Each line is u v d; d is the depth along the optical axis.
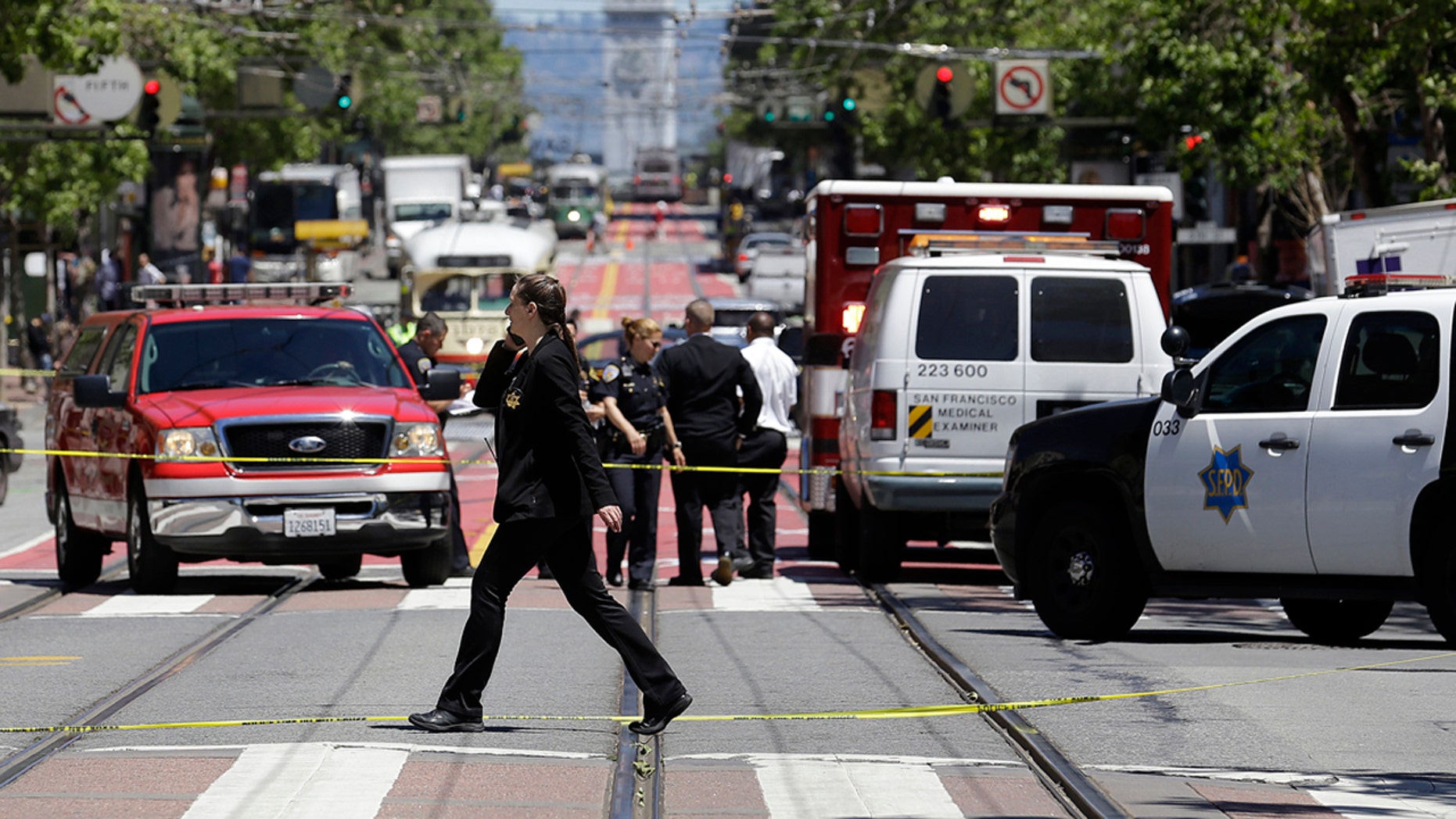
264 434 59.16
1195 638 49.88
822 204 71.12
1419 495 43.25
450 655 45.56
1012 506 50.91
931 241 64.12
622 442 60.59
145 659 45.72
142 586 60.47
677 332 143.50
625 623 34.09
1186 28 130.38
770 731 35.50
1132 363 60.94
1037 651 46.56
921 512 62.44
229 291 69.06
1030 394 60.75
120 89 143.50
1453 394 43.16
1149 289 61.19
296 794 29.22
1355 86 106.00
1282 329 46.31
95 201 186.75
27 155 175.00
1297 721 36.50
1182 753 33.28
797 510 98.94
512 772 31.08
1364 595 44.75
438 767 31.44
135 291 68.38
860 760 32.59
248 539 58.66
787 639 49.31
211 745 33.56
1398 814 28.72
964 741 34.59
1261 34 118.50
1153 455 47.75
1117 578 48.38
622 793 29.38
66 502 66.06
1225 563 46.81
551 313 34.03
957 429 60.88
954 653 45.97
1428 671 42.88
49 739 34.41
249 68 176.25
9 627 52.44
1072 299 61.09
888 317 61.31
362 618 53.41
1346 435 44.50
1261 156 131.38
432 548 62.16
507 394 33.78
